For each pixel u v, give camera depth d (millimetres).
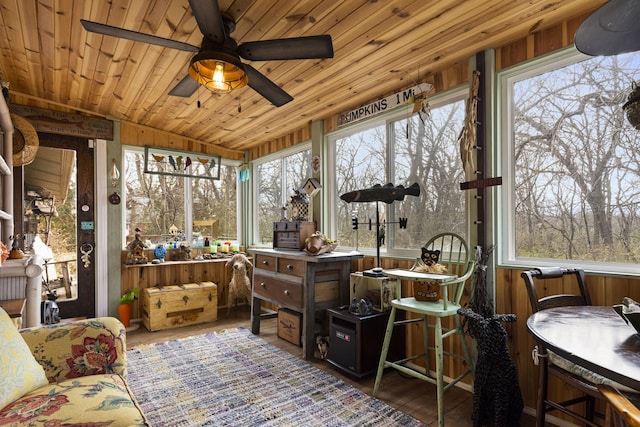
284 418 2043
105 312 3848
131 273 4062
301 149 4051
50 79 3047
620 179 1874
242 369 2723
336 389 2404
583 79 2010
